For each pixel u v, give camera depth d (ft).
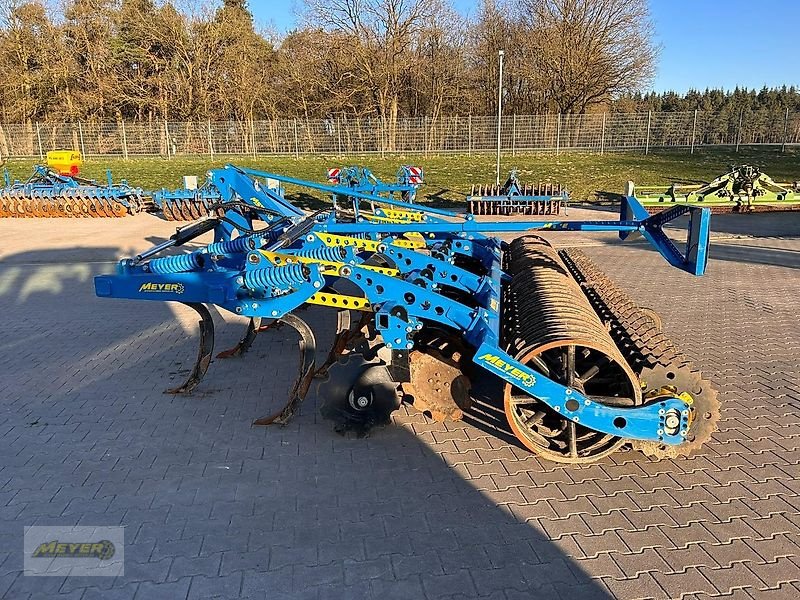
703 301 26.68
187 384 17.81
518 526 11.65
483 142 107.55
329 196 69.82
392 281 14.07
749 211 53.42
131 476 13.46
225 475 13.48
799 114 109.81
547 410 13.99
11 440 15.08
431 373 15.20
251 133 111.14
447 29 127.24
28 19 119.65
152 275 15.38
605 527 11.60
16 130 112.57
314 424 15.83
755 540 11.20
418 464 13.85
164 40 124.88
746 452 14.21
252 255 14.80
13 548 11.12
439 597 9.88
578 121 106.01
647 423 12.80
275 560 10.77
